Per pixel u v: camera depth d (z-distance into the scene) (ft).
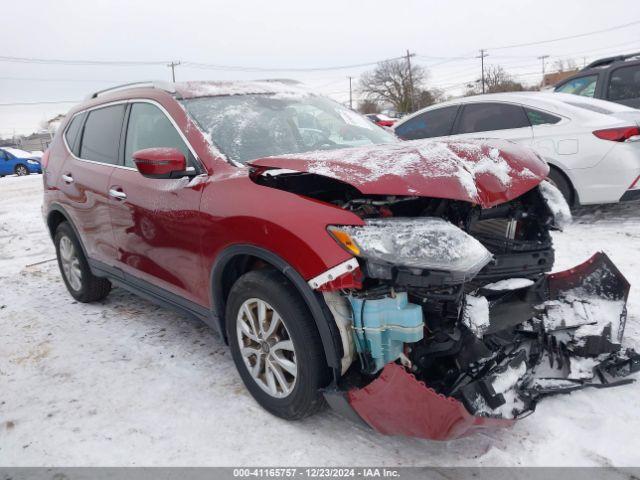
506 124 20.27
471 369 7.49
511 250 8.76
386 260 6.79
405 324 6.84
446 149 8.41
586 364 8.90
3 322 13.69
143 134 11.19
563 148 18.76
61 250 14.89
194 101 10.72
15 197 41.63
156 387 9.92
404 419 6.84
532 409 7.66
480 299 7.58
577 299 9.53
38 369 10.93
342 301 7.39
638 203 22.12
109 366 10.86
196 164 9.64
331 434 8.18
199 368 10.54
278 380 8.34
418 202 8.43
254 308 8.58
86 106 14.02
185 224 9.39
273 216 7.78
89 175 12.58
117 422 8.88
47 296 15.67
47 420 9.07
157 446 8.18
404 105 195.93
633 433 7.69
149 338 12.12
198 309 9.96
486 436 7.83
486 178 8.05
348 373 7.72
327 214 7.41
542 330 9.14
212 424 8.64
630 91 24.07
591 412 8.18
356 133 11.98
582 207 22.31
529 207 9.33
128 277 12.00
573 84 26.53
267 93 11.96
